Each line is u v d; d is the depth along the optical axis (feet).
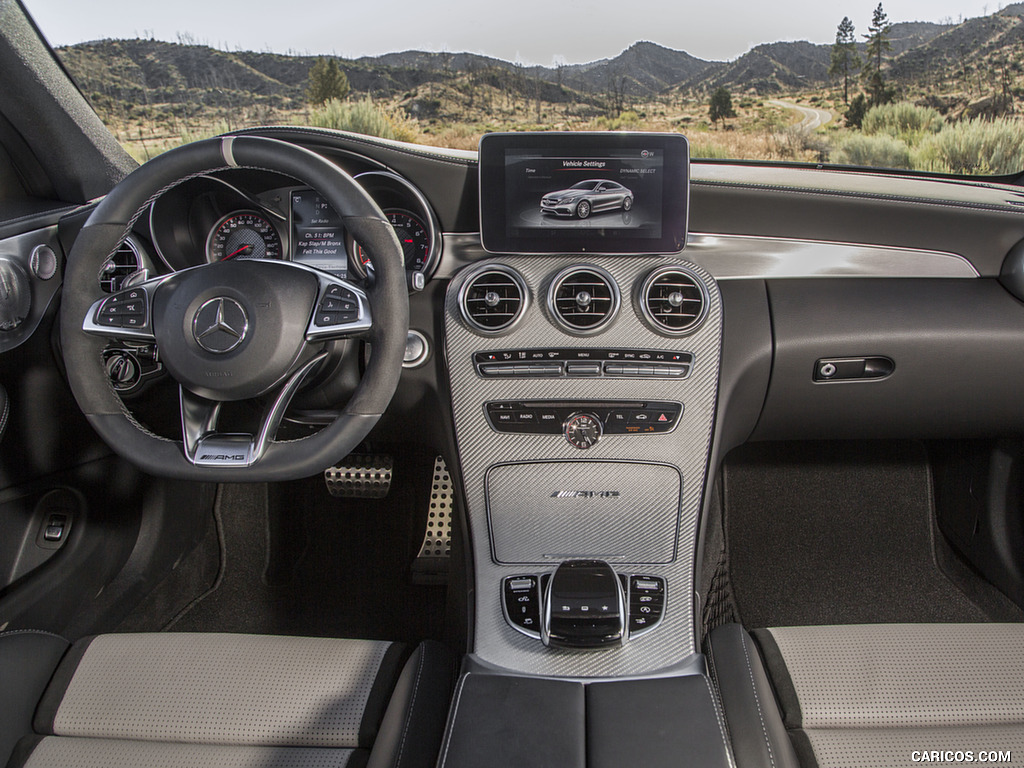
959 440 6.26
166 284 3.69
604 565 4.22
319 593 6.35
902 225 4.93
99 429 3.70
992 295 4.92
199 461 3.59
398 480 6.68
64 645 3.97
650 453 4.60
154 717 3.45
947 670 3.59
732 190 4.89
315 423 4.64
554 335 4.64
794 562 6.45
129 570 5.85
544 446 4.63
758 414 5.23
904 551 6.52
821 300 4.91
